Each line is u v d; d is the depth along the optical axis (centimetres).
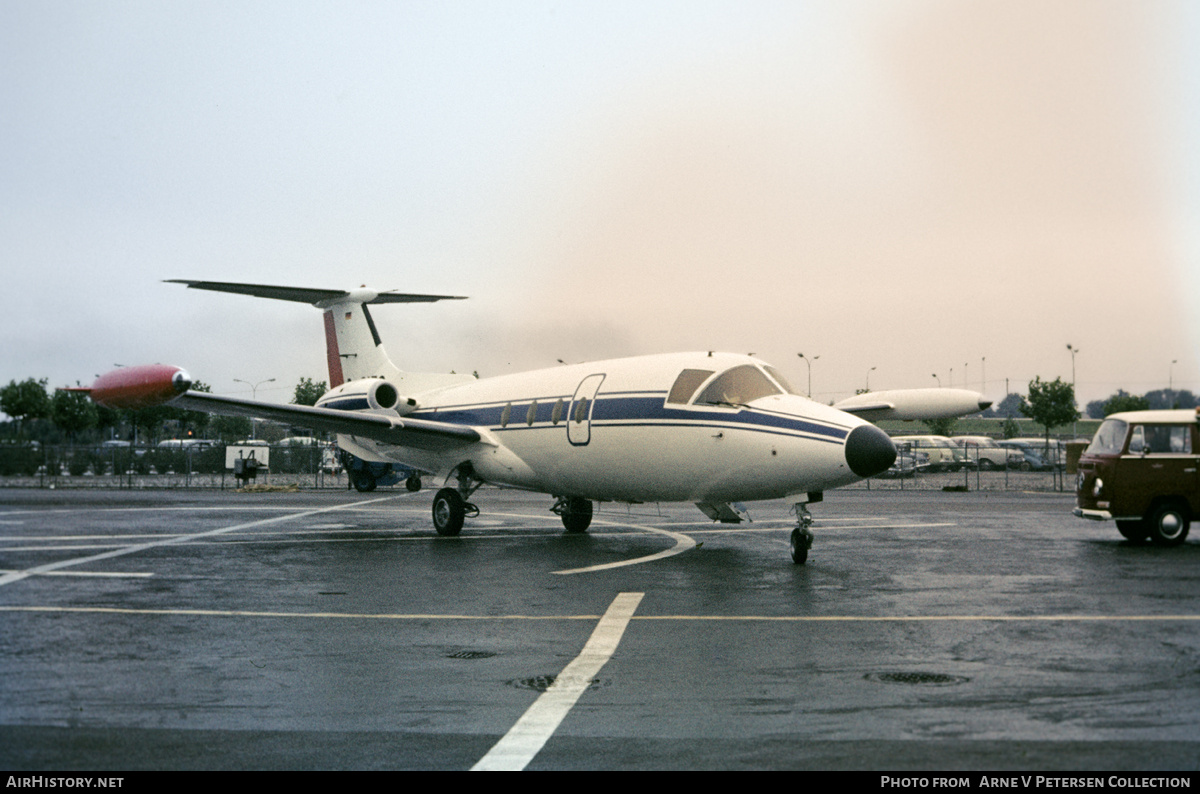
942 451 5531
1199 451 1645
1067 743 537
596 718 593
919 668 723
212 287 2208
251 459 4334
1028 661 744
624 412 1656
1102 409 12469
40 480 4356
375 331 2386
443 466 2034
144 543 1689
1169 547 1616
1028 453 5944
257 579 1239
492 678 700
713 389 1563
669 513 2606
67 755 525
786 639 838
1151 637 837
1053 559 1439
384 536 1861
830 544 1672
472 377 2228
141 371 1450
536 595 1105
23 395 7012
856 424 1395
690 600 1064
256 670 726
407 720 591
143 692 659
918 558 1463
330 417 1809
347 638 852
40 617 956
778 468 1437
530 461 1850
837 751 525
